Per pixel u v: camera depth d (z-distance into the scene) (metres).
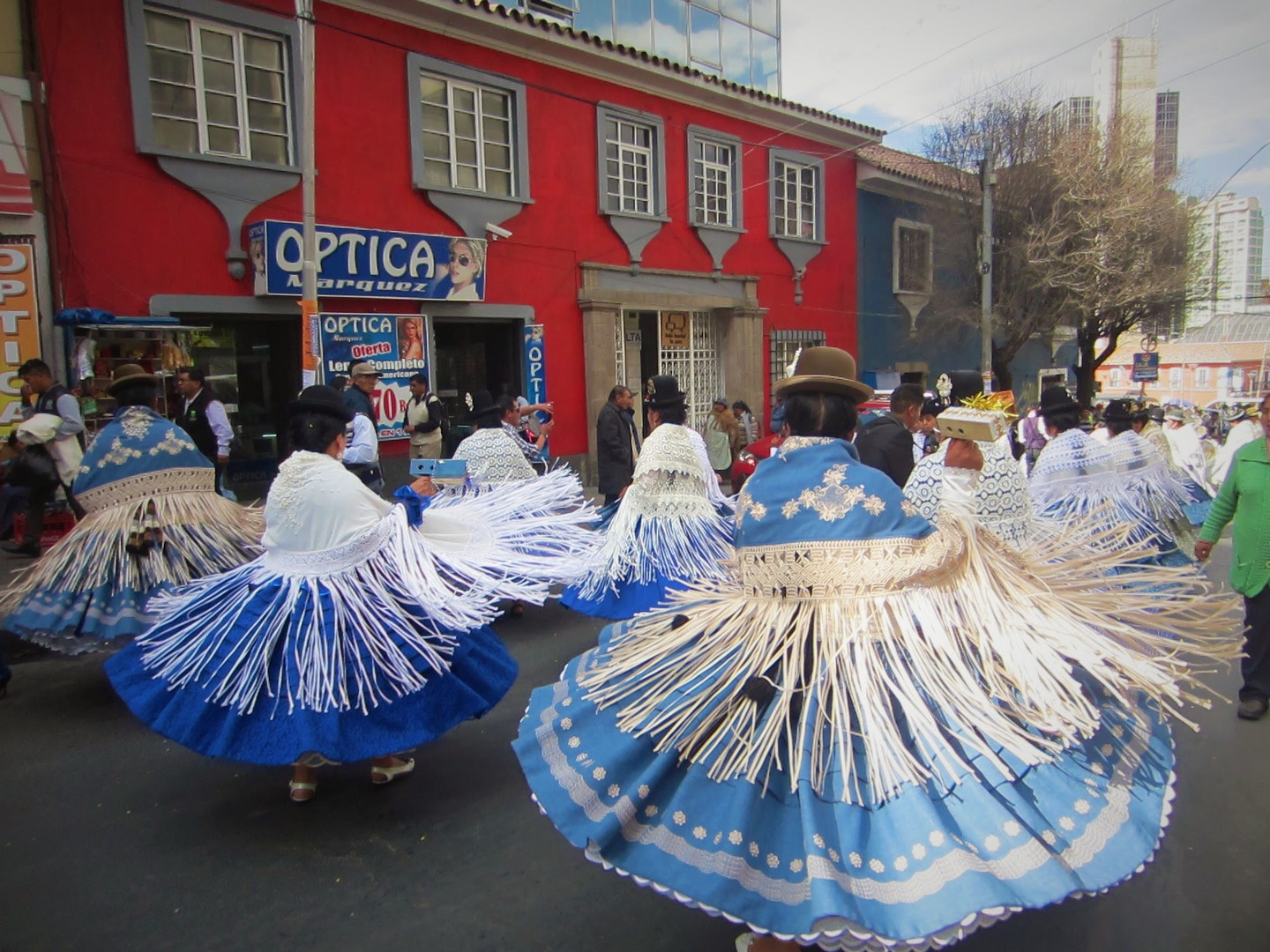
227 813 3.68
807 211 17.62
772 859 2.05
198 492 4.90
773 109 16.19
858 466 2.38
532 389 12.96
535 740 2.50
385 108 11.12
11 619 4.60
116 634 4.57
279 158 10.31
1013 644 2.23
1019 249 18.61
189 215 9.60
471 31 11.89
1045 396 5.34
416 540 3.67
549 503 4.59
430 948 2.79
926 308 20.27
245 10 9.82
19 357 8.54
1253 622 4.61
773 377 17.09
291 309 10.34
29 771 4.07
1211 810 3.69
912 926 1.85
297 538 3.46
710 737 2.25
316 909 3.00
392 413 11.27
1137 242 18.77
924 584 2.31
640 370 15.41
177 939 2.84
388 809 3.70
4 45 8.36
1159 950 2.76
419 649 3.46
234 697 3.33
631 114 14.05
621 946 2.79
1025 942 2.80
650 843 2.17
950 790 2.03
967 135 18.75
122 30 8.99
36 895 3.09
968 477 2.71
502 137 12.58
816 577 2.31
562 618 6.59
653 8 15.72
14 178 8.41
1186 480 6.18
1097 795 2.08
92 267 8.98
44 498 7.34
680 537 5.29
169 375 9.20
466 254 11.66
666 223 14.71
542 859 3.31
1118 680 2.24
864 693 2.17
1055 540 3.01
